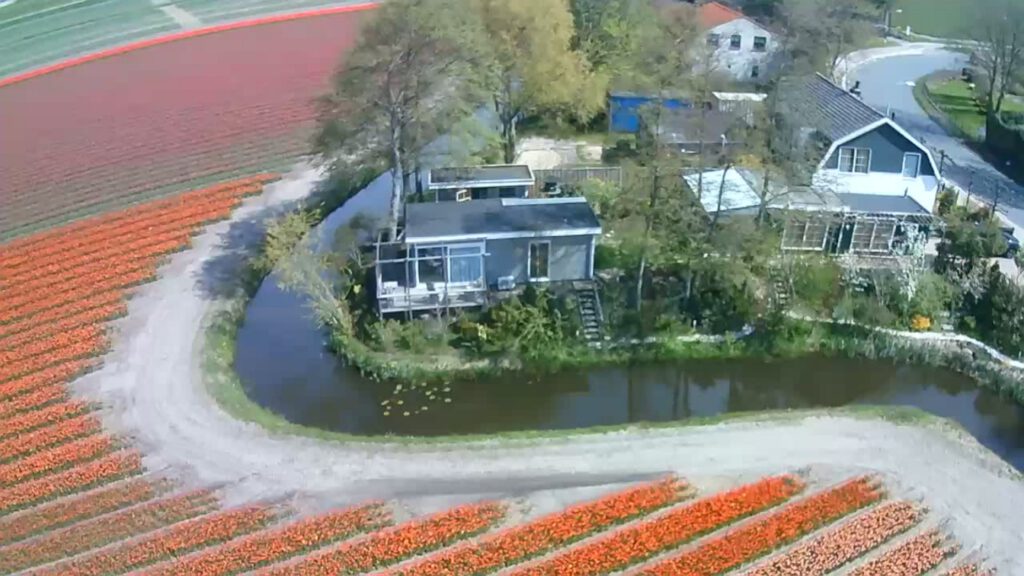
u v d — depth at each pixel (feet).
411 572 91.50
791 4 237.25
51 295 141.38
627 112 185.06
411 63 135.74
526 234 128.88
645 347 127.13
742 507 98.32
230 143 200.95
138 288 143.43
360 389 123.03
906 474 103.96
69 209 171.73
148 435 111.55
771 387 125.39
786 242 141.08
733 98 175.73
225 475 104.99
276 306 142.61
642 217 131.75
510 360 125.18
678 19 196.54
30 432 112.57
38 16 299.58
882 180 147.23
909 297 130.00
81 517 99.45
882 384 124.88
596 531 96.17
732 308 129.90
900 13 319.06
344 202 172.76
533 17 159.63
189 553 94.43
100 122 215.72
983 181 177.27
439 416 118.11
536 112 183.32
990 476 103.81
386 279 134.21
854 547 93.20
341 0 313.94
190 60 260.62
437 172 154.10
